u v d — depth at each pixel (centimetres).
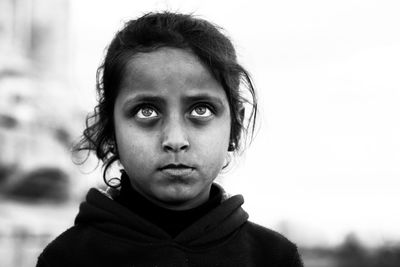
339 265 1202
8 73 1047
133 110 141
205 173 140
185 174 138
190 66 139
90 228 159
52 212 991
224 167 174
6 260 852
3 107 1000
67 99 1065
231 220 158
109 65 149
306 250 1281
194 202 152
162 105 139
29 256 876
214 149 141
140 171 140
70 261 156
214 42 145
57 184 1005
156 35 142
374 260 1194
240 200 163
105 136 164
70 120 1049
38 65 1129
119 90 144
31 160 997
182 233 151
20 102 1015
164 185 138
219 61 142
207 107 142
